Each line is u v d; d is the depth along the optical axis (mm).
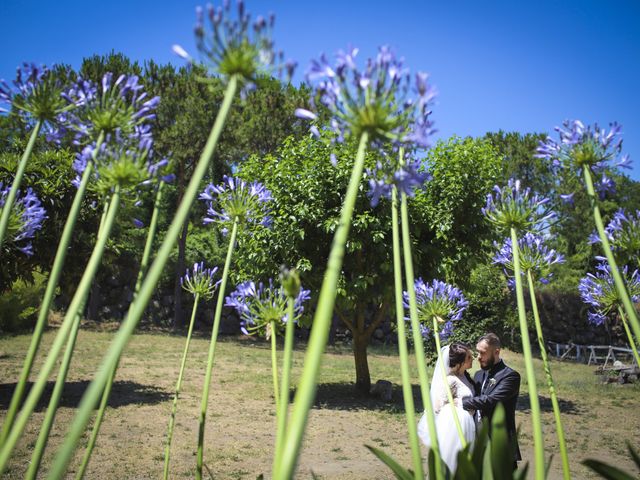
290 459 850
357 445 7852
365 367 12234
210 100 20094
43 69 1585
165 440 7383
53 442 6871
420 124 1296
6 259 7844
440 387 4137
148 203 21953
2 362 13031
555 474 6598
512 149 24219
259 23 1187
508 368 4207
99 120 1542
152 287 973
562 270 26953
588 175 1736
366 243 10781
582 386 15188
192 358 15859
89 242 8195
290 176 10922
